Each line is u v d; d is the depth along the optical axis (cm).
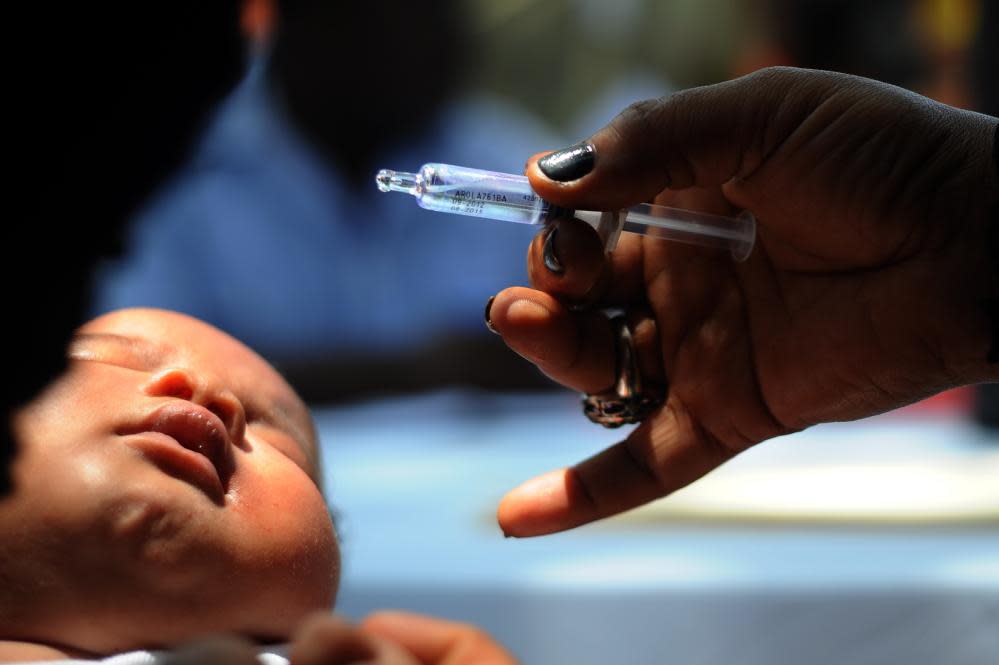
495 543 182
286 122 365
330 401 355
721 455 129
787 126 115
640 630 139
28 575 93
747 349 126
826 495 208
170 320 134
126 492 96
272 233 360
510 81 434
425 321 374
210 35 64
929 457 251
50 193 62
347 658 65
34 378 73
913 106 114
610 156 111
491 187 116
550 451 279
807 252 121
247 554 102
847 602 142
